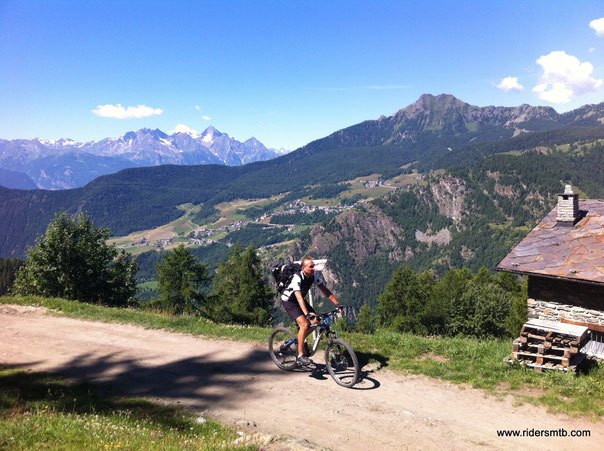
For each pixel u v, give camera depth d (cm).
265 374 919
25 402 747
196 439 592
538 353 908
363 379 871
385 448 602
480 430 654
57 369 966
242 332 1245
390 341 1123
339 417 704
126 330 1303
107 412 722
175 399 801
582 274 1142
